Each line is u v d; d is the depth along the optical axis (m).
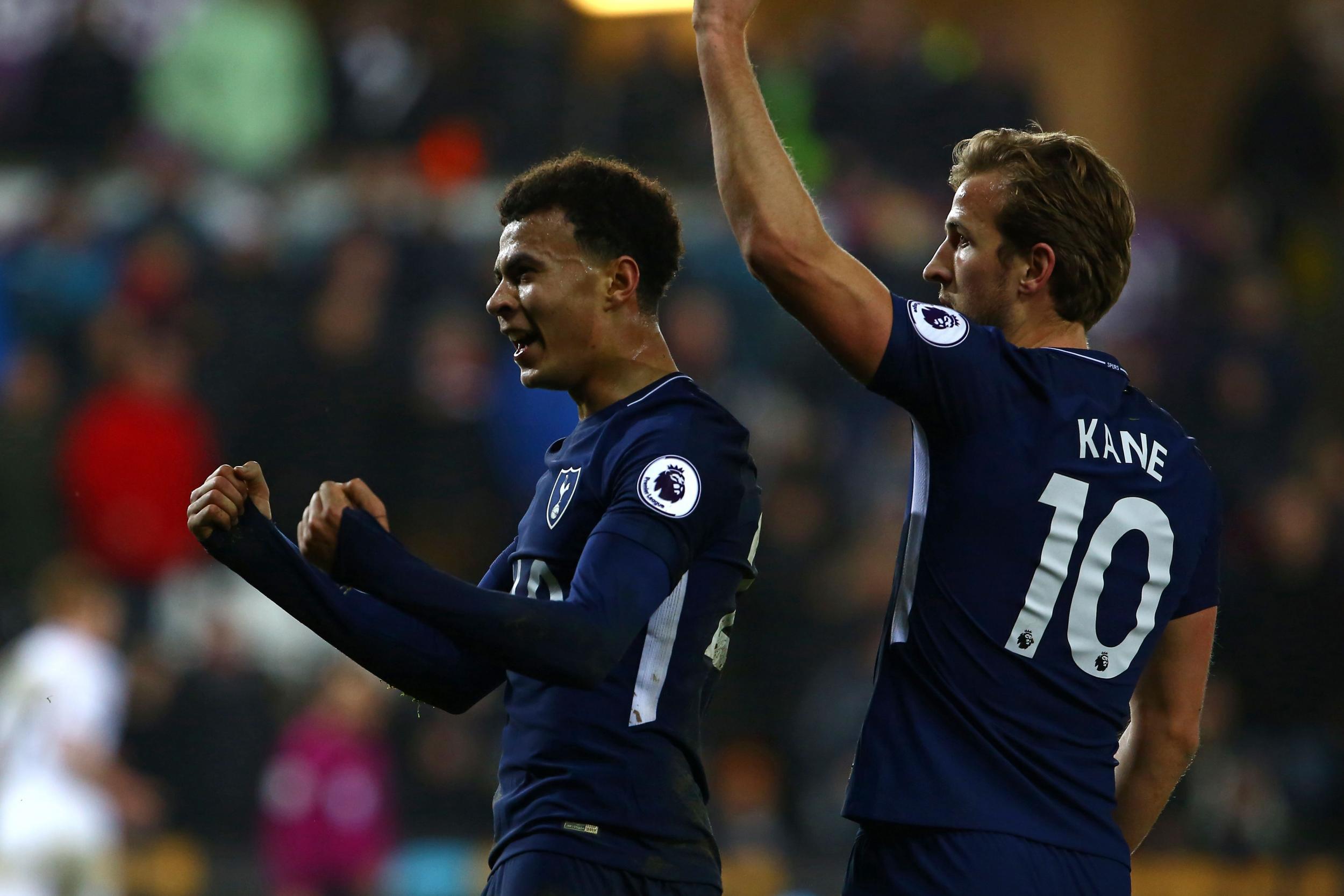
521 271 9.91
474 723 31.70
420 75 41.19
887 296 9.34
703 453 9.57
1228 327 39.53
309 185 39.47
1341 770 32.53
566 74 41.56
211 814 30.41
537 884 9.38
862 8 45.91
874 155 40.59
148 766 30.44
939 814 9.30
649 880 9.47
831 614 32.53
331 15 49.50
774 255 9.22
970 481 9.45
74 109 41.41
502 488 33.94
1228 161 48.81
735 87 9.55
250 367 34.75
